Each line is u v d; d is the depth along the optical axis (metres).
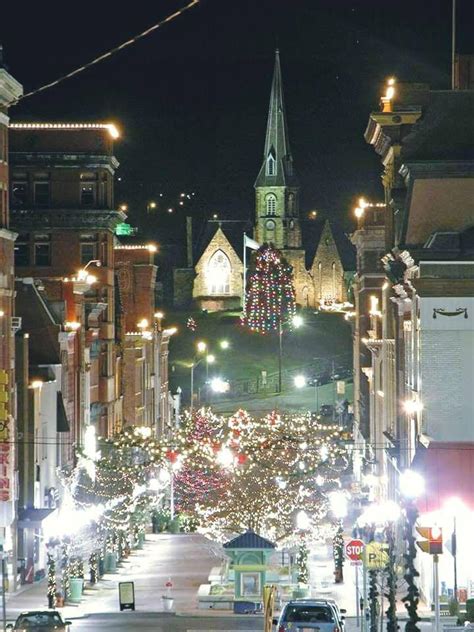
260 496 151.50
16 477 154.62
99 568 156.75
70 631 111.06
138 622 118.75
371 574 106.12
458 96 160.12
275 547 129.12
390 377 179.88
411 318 148.88
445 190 153.12
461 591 120.44
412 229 152.62
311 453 154.62
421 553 134.25
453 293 135.38
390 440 171.62
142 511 185.88
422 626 111.69
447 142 157.00
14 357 156.75
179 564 166.25
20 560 152.38
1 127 155.88
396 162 158.75
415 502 117.00
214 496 158.62
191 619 121.44
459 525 126.31
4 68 148.50
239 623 118.69
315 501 154.50
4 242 153.62
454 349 135.38
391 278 164.38
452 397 135.12
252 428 156.50
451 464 131.88
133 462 189.12
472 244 142.50
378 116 158.12
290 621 90.44
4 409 112.88
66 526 135.62
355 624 115.12
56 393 182.62
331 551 171.00
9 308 155.00
